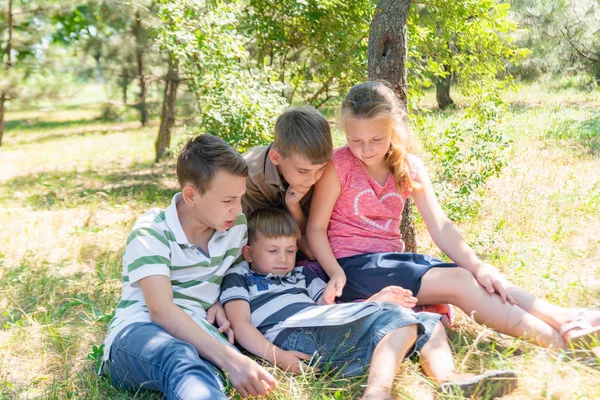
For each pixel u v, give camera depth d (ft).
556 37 53.67
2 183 34.04
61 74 38.14
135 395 9.08
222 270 10.49
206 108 20.33
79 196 28.58
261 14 25.50
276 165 11.43
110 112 70.64
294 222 11.02
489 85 23.20
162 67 36.37
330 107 30.68
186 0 20.30
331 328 9.80
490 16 23.40
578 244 15.93
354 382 9.41
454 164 20.35
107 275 15.72
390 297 9.98
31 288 14.67
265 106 20.18
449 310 11.09
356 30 24.57
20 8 36.86
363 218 11.68
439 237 11.49
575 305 12.04
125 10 31.17
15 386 9.83
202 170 9.67
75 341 11.38
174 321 9.30
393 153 11.48
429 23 23.90
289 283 10.93
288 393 9.04
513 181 23.21
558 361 9.23
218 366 9.00
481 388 8.53
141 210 24.85
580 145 28.91
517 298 10.36
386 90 11.26
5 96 37.68
